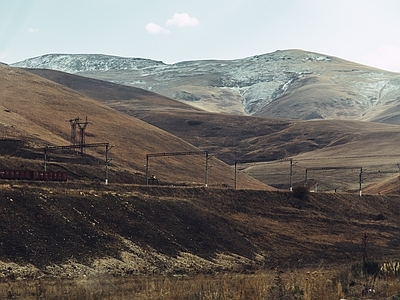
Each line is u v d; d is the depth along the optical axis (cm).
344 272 5825
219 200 12006
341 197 13875
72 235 7994
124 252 8094
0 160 12912
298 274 6184
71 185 10262
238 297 4416
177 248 8869
